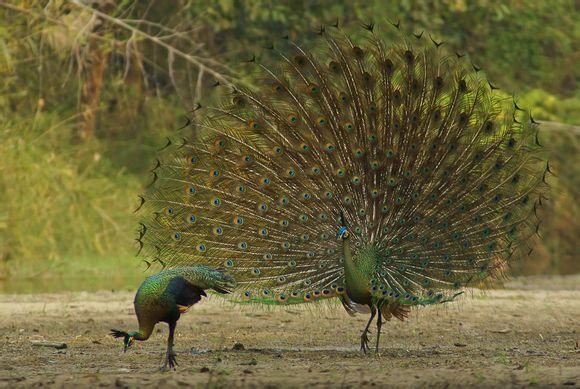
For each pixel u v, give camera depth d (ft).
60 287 140.05
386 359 70.18
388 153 73.82
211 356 72.28
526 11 220.02
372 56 75.92
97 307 106.52
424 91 75.15
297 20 203.41
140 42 203.31
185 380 58.23
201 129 75.61
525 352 74.64
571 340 82.79
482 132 75.36
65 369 65.26
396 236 73.31
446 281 73.82
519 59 221.87
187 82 207.10
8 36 177.27
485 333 87.35
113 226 172.14
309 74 75.61
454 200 74.49
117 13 197.36
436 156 74.59
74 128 192.65
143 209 168.45
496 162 75.10
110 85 202.59
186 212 74.02
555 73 225.97
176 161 75.00
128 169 198.90
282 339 83.25
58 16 177.17
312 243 73.36
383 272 72.38
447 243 73.97
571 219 203.41
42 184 165.99
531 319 96.99
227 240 73.77
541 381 57.41
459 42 213.25
